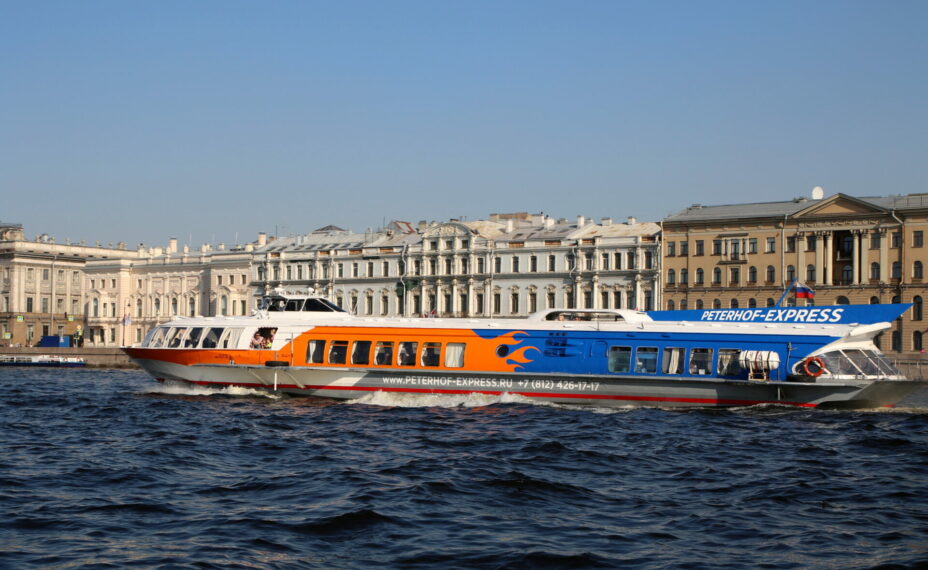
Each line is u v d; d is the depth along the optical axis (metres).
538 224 127.44
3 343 157.38
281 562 19.67
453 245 125.06
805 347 44.84
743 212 110.25
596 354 47.41
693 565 19.55
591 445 34.94
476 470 29.58
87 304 156.88
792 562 19.80
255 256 140.25
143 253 158.50
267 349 52.81
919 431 38.59
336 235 141.38
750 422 41.16
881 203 103.56
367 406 48.81
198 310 146.12
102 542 21.14
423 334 50.47
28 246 160.88
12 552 20.28
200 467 30.69
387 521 22.94
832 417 42.72
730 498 25.94
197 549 20.56
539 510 24.39
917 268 99.19
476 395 49.34
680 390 46.22
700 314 47.88
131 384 80.44
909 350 99.25
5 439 37.31
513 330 49.00
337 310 54.62
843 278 104.50
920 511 24.38
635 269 113.38
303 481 28.03
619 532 22.19
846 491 26.78
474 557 20.05
